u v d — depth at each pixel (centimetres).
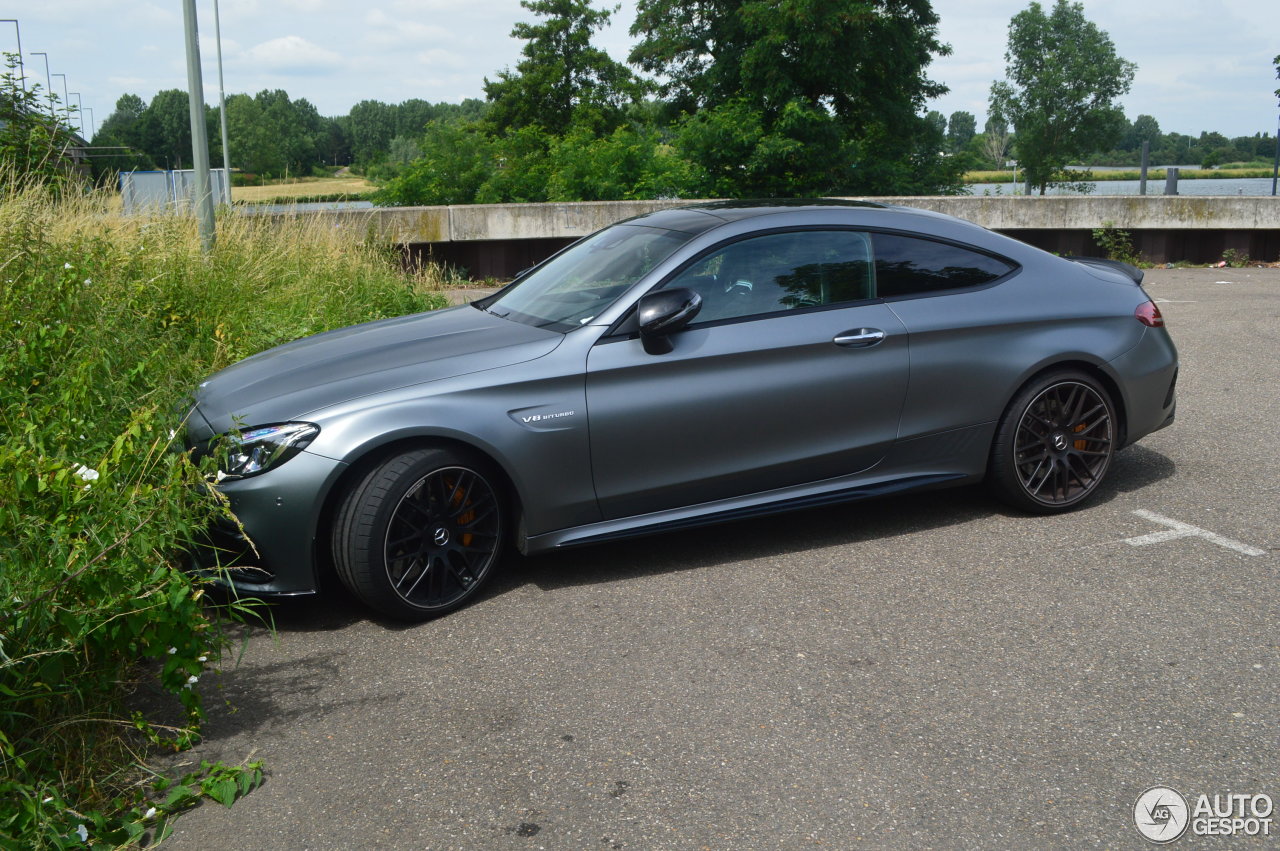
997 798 268
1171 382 507
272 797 277
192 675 291
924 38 3478
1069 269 498
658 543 464
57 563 265
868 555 441
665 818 263
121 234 744
